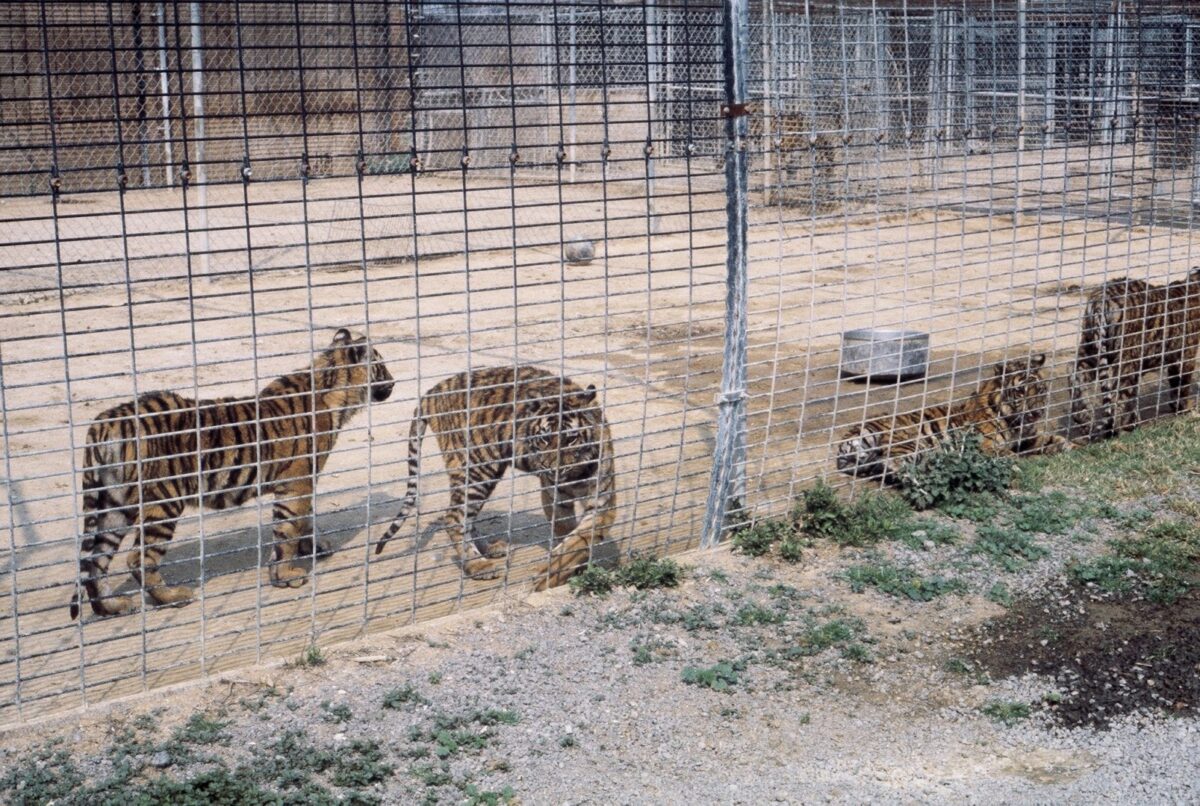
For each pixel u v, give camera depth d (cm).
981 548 724
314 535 604
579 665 583
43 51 461
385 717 532
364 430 948
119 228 1730
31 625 625
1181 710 562
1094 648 616
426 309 1376
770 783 496
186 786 465
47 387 1059
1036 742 534
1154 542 733
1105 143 887
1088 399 947
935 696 570
